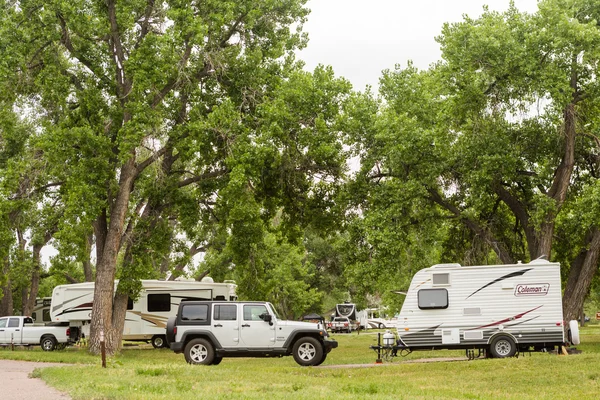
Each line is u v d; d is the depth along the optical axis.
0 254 28.84
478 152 27.77
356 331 63.59
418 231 29.28
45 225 36.75
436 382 16.28
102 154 26.00
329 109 28.61
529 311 21.59
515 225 31.53
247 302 20.38
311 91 28.39
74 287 34.47
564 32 25.91
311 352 20.12
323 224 30.55
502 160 27.16
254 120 28.67
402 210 28.33
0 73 25.48
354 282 28.31
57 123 28.08
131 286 28.19
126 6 26.59
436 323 21.94
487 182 27.73
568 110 26.88
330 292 70.75
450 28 28.77
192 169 32.38
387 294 55.59
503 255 28.91
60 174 27.16
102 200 26.38
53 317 34.31
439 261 34.00
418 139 27.50
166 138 27.98
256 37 30.53
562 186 27.44
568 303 27.84
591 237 28.38
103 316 26.83
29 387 13.52
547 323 21.48
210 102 29.92
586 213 26.20
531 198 28.94
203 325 20.11
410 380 16.70
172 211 31.28
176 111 28.31
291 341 20.05
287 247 59.62
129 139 25.27
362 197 29.42
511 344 21.53
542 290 21.64
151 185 29.05
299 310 61.31
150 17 28.39
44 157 27.44
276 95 28.69
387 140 27.78
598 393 14.23
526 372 17.28
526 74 26.45
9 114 29.48
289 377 16.27
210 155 28.91
